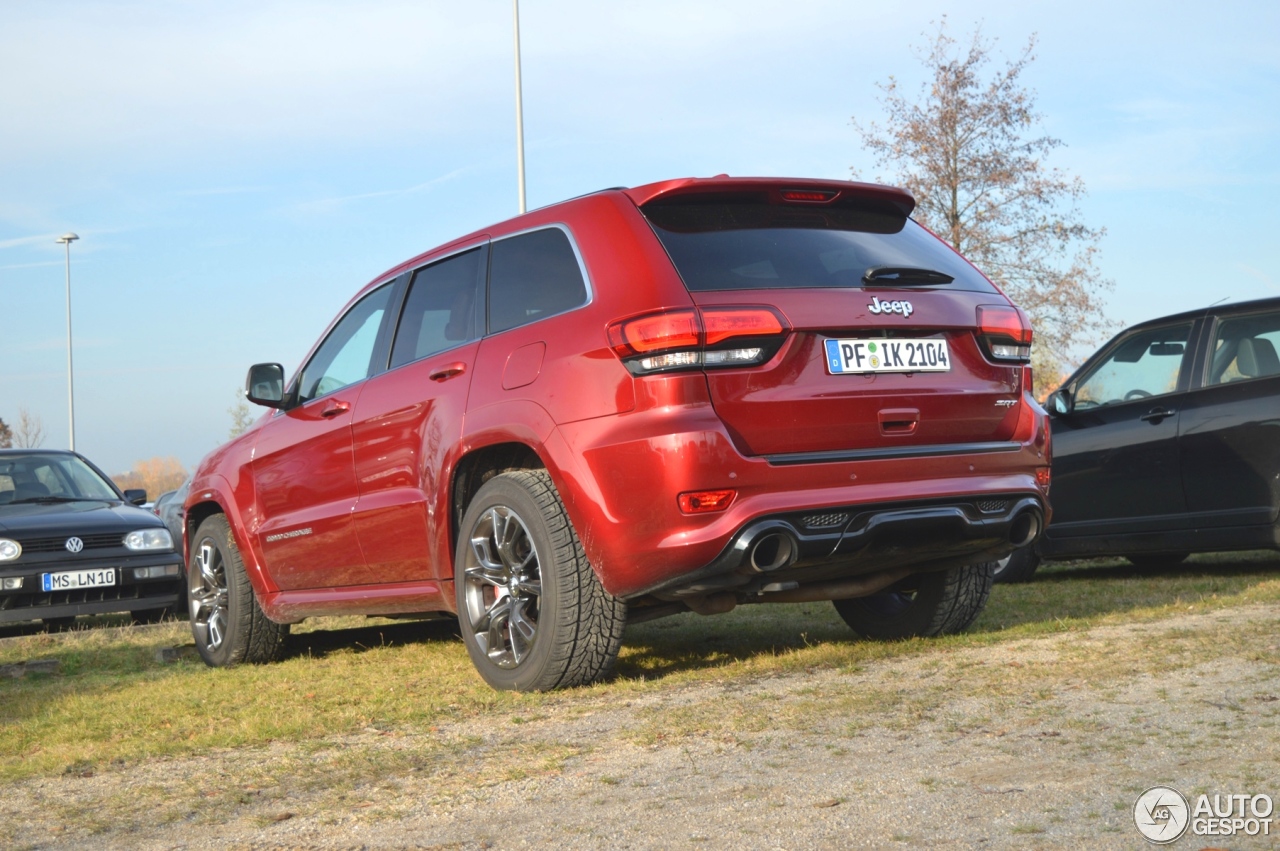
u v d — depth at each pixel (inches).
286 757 135.5
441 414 181.3
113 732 161.3
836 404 154.4
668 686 162.1
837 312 155.6
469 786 116.3
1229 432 275.1
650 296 151.3
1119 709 127.7
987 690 142.3
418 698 169.9
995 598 259.6
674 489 146.0
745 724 133.3
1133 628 180.2
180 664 251.8
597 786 112.7
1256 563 318.7
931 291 166.9
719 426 147.0
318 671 210.4
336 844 100.5
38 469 410.3
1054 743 115.9
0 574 341.7
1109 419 299.7
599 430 153.0
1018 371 173.8
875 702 139.7
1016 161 866.1
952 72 879.7
